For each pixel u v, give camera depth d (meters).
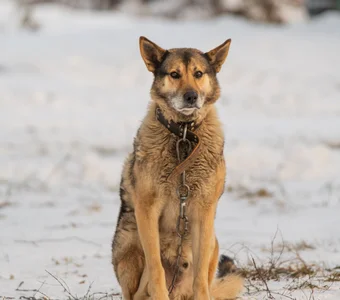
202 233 7.16
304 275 8.16
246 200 13.14
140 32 42.34
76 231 10.63
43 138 20.56
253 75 32.75
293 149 16.98
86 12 58.03
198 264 7.11
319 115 26.77
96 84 32.19
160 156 7.13
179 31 42.50
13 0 59.91
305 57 36.88
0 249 9.51
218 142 7.26
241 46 38.06
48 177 15.09
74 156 17.42
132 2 57.59
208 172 7.14
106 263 8.95
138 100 29.12
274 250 9.48
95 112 26.14
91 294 7.61
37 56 35.44
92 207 12.31
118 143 20.16
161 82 7.43
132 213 7.47
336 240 10.08
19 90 28.64
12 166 15.85
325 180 14.98
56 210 12.25
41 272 8.48
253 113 26.94
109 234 10.46
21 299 7.36
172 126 7.18
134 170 7.24
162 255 7.50
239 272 7.95
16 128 22.36
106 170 15.49
